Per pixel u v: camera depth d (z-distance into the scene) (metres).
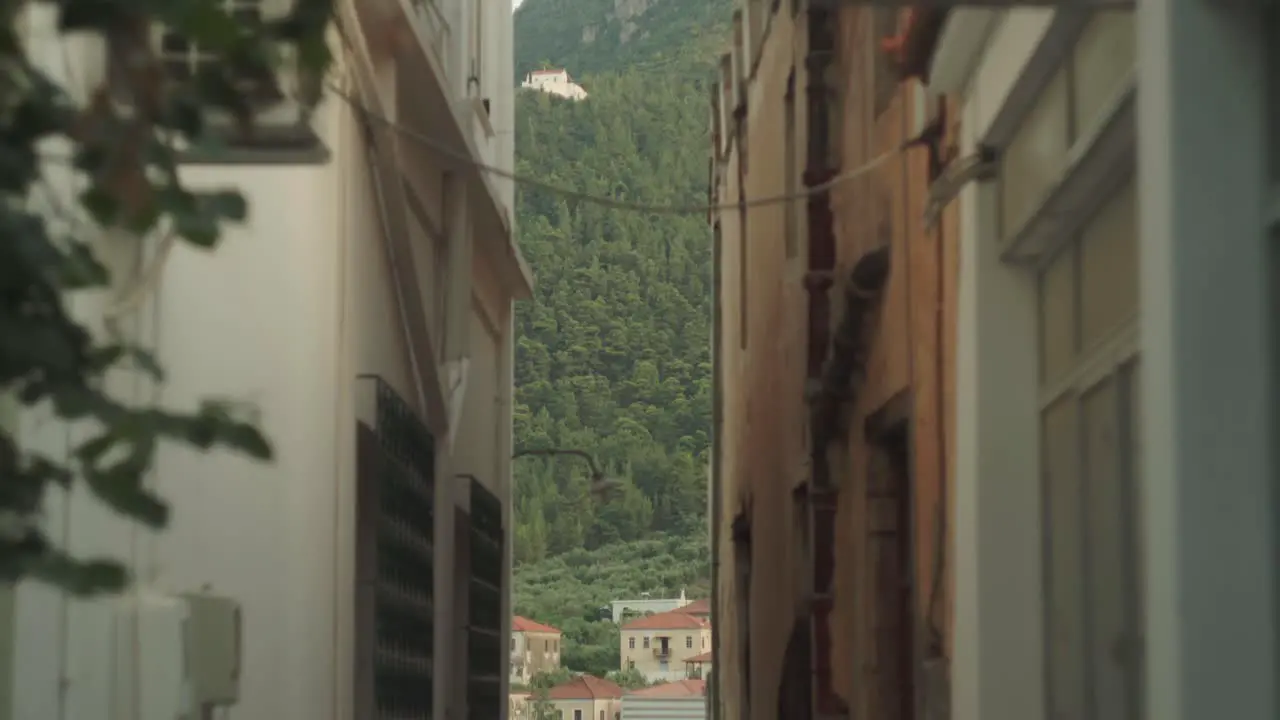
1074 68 5.90
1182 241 4.26
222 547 7.89
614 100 108.62
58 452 5.39
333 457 8.32
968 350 7.24
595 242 97.56
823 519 11.90
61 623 5.99
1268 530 4.17
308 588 7.96
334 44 8.12
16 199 3.42
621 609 97.88
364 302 9.54
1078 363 6.39
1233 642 4.14
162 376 3.51
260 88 3.53
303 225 8.13
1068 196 6.12
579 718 92.75
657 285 96.25
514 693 93.44
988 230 7.15
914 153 8.82
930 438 8.31
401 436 10.31
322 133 6.95
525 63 167.75
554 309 94.56
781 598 15.45
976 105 7.12
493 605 15.86
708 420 96.19
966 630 7.27
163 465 7.79
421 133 11.44
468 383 14.50
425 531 11.39
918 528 8.66
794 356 14.29
